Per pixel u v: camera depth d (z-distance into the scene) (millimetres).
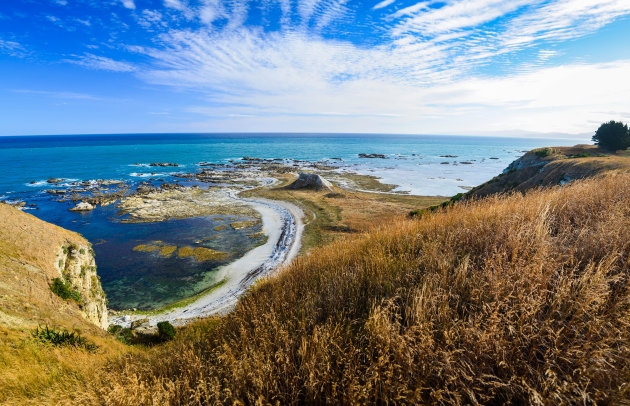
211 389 3172
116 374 5016
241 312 5418
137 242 29781
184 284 22156
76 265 15469
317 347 3096
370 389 2465
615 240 3293
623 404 1953
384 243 6270
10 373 6012
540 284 2832
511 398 2225
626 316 2332
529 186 29031
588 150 37906
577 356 2238
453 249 4629
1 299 10234
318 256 8148
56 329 10297
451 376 2324
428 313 2975
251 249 28281
